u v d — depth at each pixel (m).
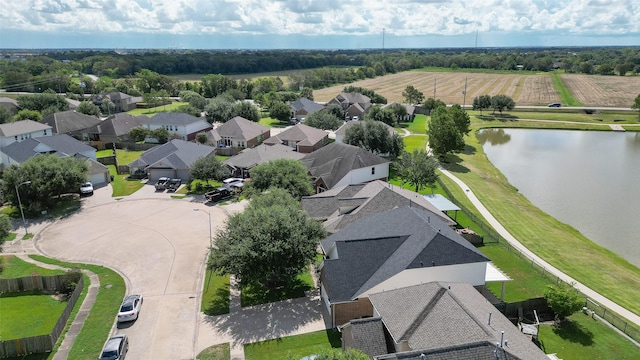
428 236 36.06
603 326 34.31
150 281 40.88
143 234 51.66
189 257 45.66
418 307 28.95
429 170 62.91
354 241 36.94
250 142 97.69
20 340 30.55
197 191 68.00
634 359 30.45
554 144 113.75
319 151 74.62
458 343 25.09
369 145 82.38
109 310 36.19
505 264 45.19
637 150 105.12
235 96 175.50
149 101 160.12
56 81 179.25
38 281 39.84
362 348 27.81
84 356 30.56
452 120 94.19
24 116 110.69
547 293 34.53
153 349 31.23
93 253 46.78
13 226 54.62
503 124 138.88
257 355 30.56
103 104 145.50
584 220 61.38
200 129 108.81
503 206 64.88
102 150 98.25
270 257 34.53
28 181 55.34
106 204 62.50
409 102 170.62
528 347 25.89
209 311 36.06
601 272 45.28
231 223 39.47
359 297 33.25
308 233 37.56
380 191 49.25
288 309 36.22
